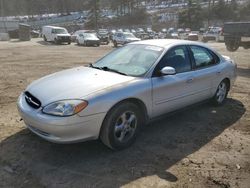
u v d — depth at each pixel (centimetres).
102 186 346
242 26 1340
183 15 9000
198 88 549
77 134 381
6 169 379
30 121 400
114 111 405
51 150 425
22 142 448
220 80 616
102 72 470
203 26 8956
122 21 10556
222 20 9462
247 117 586
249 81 943
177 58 514
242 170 388
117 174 370
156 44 523
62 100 383
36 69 1230
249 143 468
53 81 443
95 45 3322
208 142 467
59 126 371
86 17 10900
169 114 503
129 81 434
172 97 491
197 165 397
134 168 385
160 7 13162
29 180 357
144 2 14000
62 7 13462
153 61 477
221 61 630
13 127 507
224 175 375
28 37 4456
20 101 439
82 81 428
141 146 445
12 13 12950
